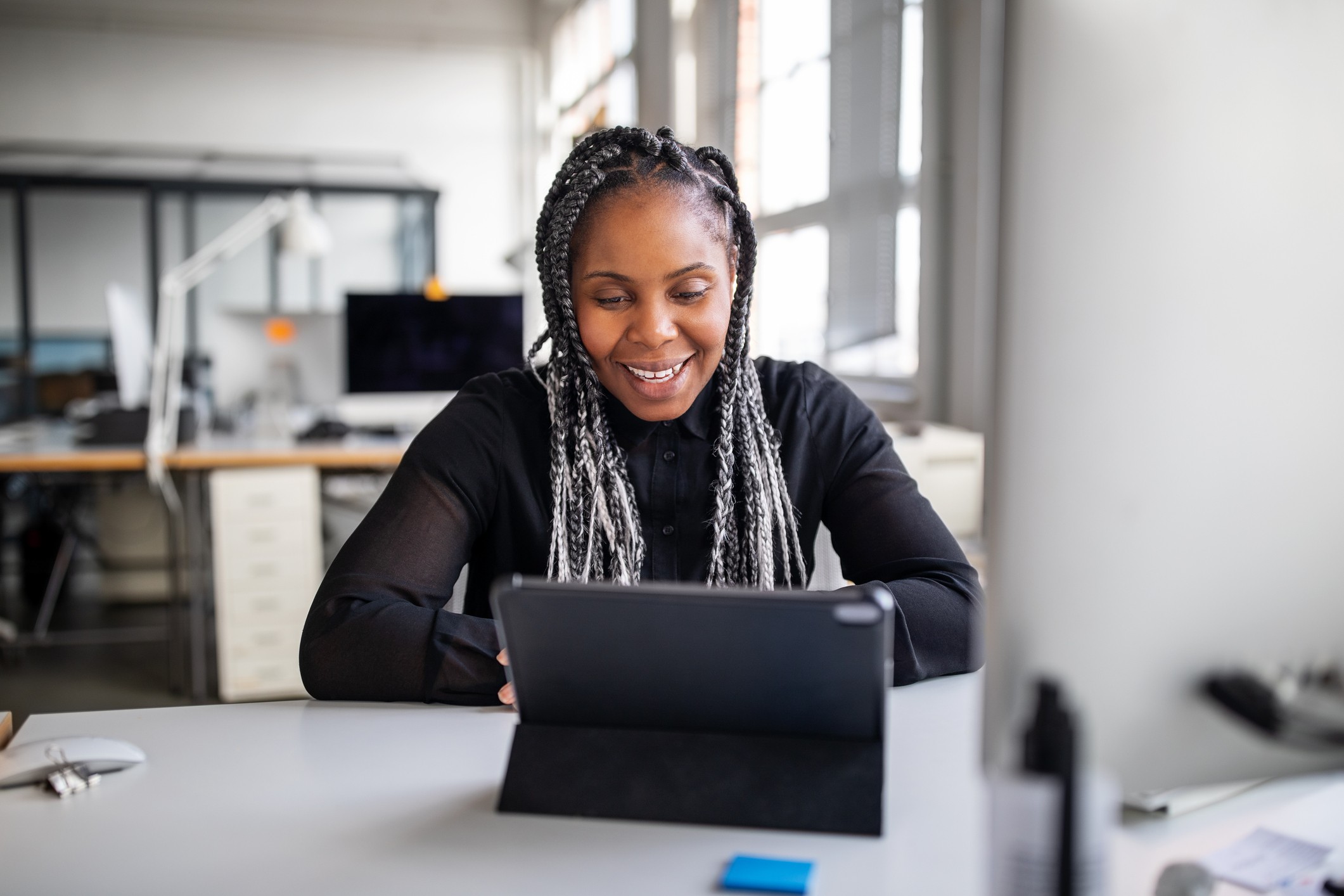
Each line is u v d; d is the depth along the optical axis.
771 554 1.14
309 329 3.82
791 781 0.69
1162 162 0.47
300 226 4.29
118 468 3.24
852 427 1.21
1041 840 0.46
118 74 7.37
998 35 0.48
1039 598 0.48
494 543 1.15
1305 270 0.48
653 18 5.18
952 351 3.02
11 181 6.72
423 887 0.62
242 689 3.24
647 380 1.05
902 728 0.86
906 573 1.08
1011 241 0.48
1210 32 0.46
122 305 3.95
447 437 1.12
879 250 3.37
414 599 1.03
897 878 0.62
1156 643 0.49
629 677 0.69
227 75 7.54
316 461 3.29
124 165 7.23
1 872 0.65
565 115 7.38
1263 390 0.48
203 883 0.63
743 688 0.68
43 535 4.36
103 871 0.65
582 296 1.04
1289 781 0.73
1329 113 0.48
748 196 4.39
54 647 3.86
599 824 0.69
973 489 2.56
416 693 0.94
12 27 7.19
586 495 1.12
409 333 3.84
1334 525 0.50
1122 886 0.59
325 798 0.75
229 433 3.77
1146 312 0.47
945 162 3.00
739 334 1.13
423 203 7.52
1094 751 0.49
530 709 0.72
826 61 3.71
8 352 6.77
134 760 0.80
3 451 3.27
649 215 1.00
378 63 7.73
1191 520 0.48
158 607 4.34
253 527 3.22
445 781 0.77
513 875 0.63
